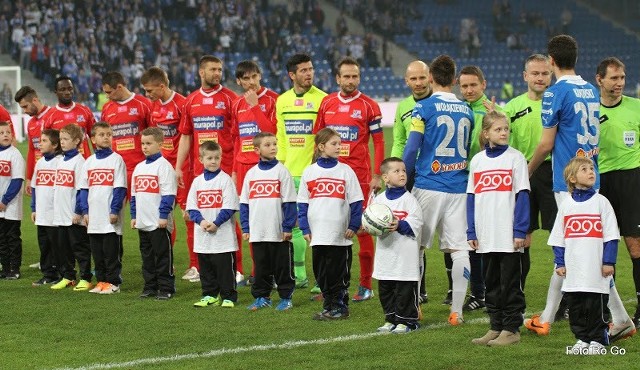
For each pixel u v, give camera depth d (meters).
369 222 8.30
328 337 8.31
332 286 9.12
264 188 9.68
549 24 48.66
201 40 40.91
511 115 9.62
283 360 7.52
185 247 14.35
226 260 9.91
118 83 11.88
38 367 7.46
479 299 9.55
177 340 8.30
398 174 8.46
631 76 46.03
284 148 10.82
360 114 10.26
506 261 7.96
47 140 11.41
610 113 8.95
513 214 7.96
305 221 9.21
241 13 42.66
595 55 46.94
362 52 42.81
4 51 38.50
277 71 40.44
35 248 14.48
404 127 10.07
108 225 10.78
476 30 45.72
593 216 7.60
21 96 12.45
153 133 10.50
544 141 8.26
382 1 46.53
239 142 11.12
